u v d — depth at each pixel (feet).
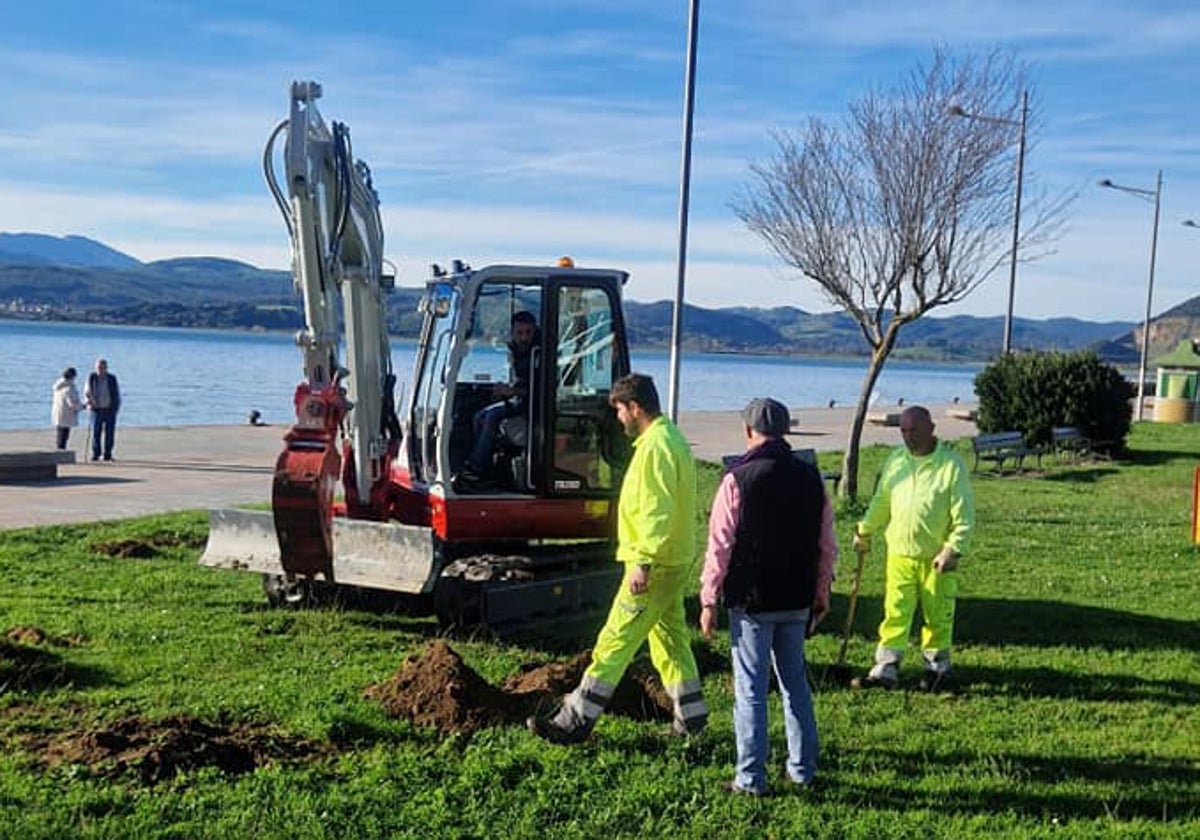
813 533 19.75
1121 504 60.49
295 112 28.45
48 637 28.19
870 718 24.20
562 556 32.07
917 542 26.16
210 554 33.01
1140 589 38.22
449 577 29.99
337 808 18.26
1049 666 28.58
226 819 17.78
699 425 116.06
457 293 31.32
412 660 24.06
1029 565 42.14
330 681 24.95
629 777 20.02
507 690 24.29
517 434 31.24
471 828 17.95
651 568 20.77
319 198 29.30
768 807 19.16
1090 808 19.80
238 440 90.33
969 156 57.52
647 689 24.11
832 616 33.47
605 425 31.50
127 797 18.38
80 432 93.81
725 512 19.65
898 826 18.58
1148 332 147.74
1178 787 20.67
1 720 22.04
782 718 23.59
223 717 22.30
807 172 59.31
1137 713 25.09
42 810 17.83
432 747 21.06
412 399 33.86
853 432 59.31
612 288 31.50
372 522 30.96
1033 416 86.28
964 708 25.11
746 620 19.75
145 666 26.04
